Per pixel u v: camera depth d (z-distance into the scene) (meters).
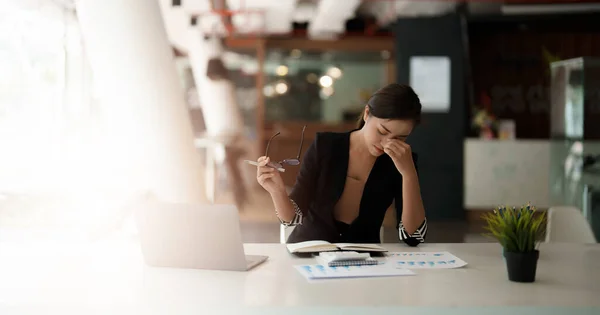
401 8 11.51
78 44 8.62
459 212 9.27
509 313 1.68
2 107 8.11
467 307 1.68
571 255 2.56
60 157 8.30
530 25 11.02
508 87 11.23
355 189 2.84
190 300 1.74
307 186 2.83
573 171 6.88
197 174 5.64
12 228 4.39
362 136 2.82
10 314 1.71
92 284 1.95
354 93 15.09
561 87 7.19
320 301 1.72
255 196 12.53
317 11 12.16
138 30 5.18
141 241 2.24
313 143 2.88
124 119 5.34
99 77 5.34
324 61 14.94
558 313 1.69
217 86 13.05
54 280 2.01
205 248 2.17
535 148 9.23
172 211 2.20
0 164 7.64
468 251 2.59
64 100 8.71
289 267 2.22
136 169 5.43
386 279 2.02
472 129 9.66
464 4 11.16
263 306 1.68
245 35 13.97
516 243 2.00
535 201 9.24
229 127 12.89
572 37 11.08
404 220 2.66
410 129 2.60
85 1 5.14
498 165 9.25
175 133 5.44
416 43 9.30
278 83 14.84
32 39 8.17
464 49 9.27
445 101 9.27
